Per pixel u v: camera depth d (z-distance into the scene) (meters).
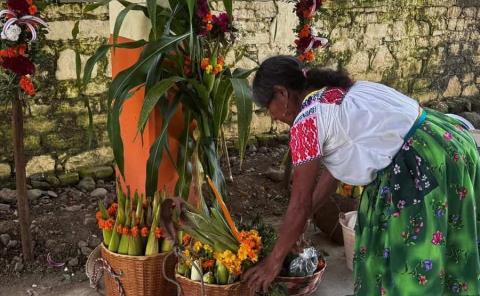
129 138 3.29
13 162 4.07
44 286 3.10
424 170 2.03
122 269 2.70
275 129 5.29
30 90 2.88
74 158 4.27
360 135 2.02
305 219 2.09
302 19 3.69
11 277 3.15
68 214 3.73
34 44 2.90
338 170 2.11
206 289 2.46
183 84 2.95
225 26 3.00
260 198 4.28
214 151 3.07
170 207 2.47
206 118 2.99
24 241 3.22
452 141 2.10
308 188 2.06
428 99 6.37
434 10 6.06
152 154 2.79
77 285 3.13
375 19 5.61
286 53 5.09
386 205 2.09
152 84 2.85
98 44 4.16
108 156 4.41
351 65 5.57
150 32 2.94
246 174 4.59
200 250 2.55
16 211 3.79
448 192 2.08
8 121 3.98
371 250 2.14
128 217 2.70
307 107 2.05
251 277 2.29
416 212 2.03
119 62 3.29
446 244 2.12
